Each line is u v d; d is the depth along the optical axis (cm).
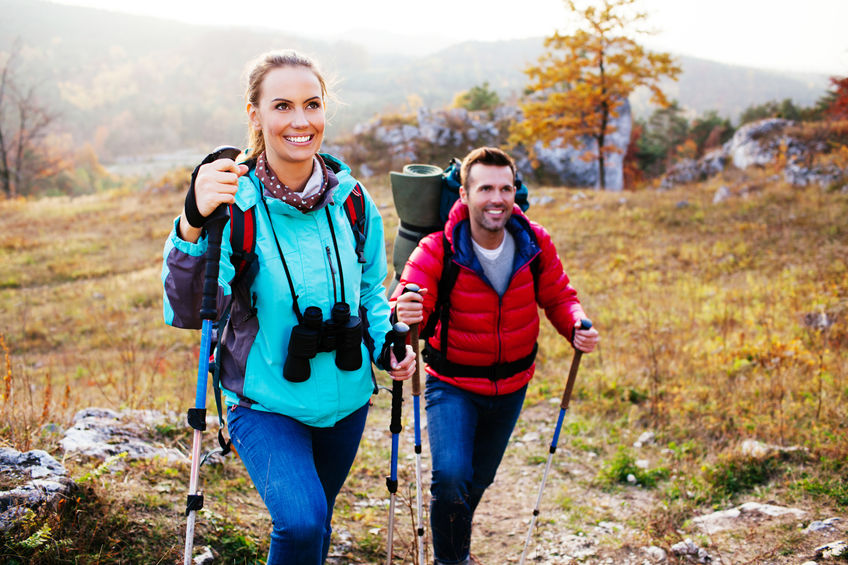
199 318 188
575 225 1677
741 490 371
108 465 312
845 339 670
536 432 500
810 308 809
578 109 2381
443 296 268
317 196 195
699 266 1221
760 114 6109
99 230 2173
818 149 2366
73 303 1312
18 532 237
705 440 448
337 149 3641
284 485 180
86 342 1039
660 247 1395
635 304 943
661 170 5428
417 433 256
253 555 281
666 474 405
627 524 348
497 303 265
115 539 257
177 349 951
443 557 261
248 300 192
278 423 195
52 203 2852
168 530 276
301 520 175
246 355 194
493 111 4025
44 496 256
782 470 381
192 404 496
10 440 321
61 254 1816
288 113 189
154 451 353
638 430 482
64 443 336
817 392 500
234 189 172
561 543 336
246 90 198
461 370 271
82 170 9106
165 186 2970
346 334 196
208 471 351
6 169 4412
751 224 1483
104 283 1479
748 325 763
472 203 261
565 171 3728
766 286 984
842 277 979
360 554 313
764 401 495
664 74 2205
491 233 269
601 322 845
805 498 345
